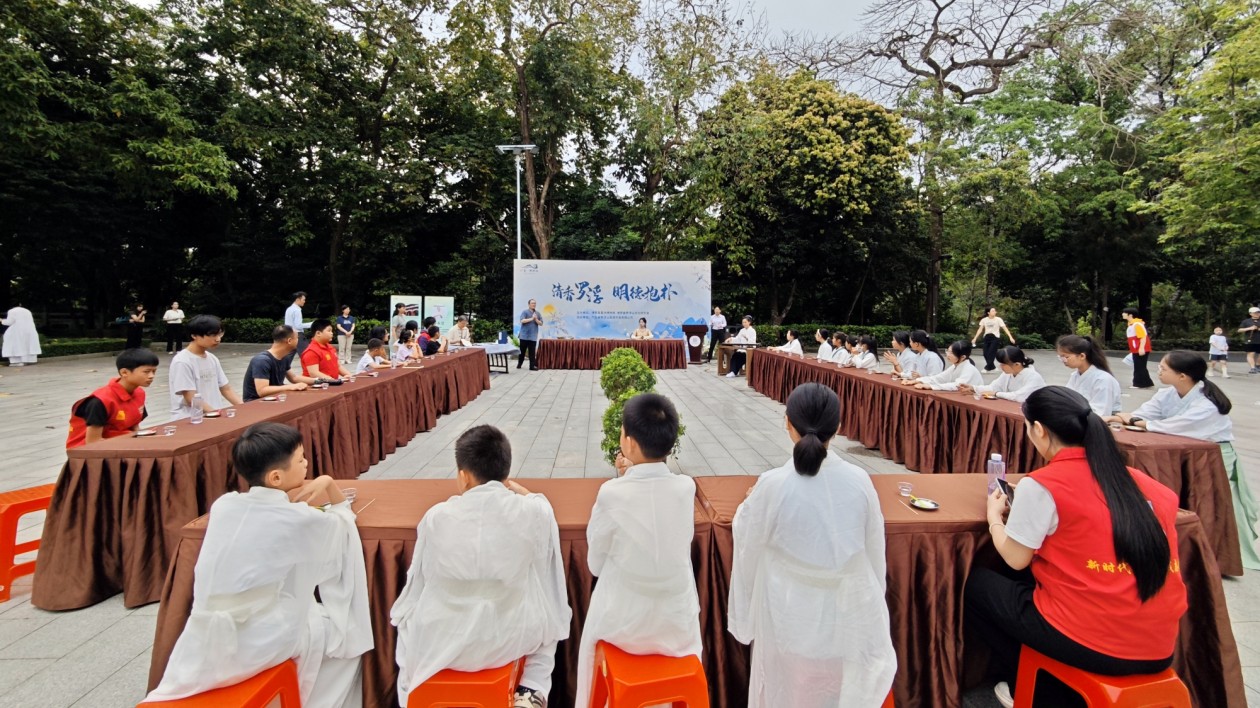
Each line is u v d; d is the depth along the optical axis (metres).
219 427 3.26
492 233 18.17
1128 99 15.53
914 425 5.00
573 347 12.83
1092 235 18.80
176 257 19.34
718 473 4.96
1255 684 2.15
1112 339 20.67
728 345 11.79
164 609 1.92
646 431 1.70
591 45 15.87
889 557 1.99
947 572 2.00
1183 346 19.97
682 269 14.40
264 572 1.59
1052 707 1.77
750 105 16.19
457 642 1.60
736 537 1.76
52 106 13.27
